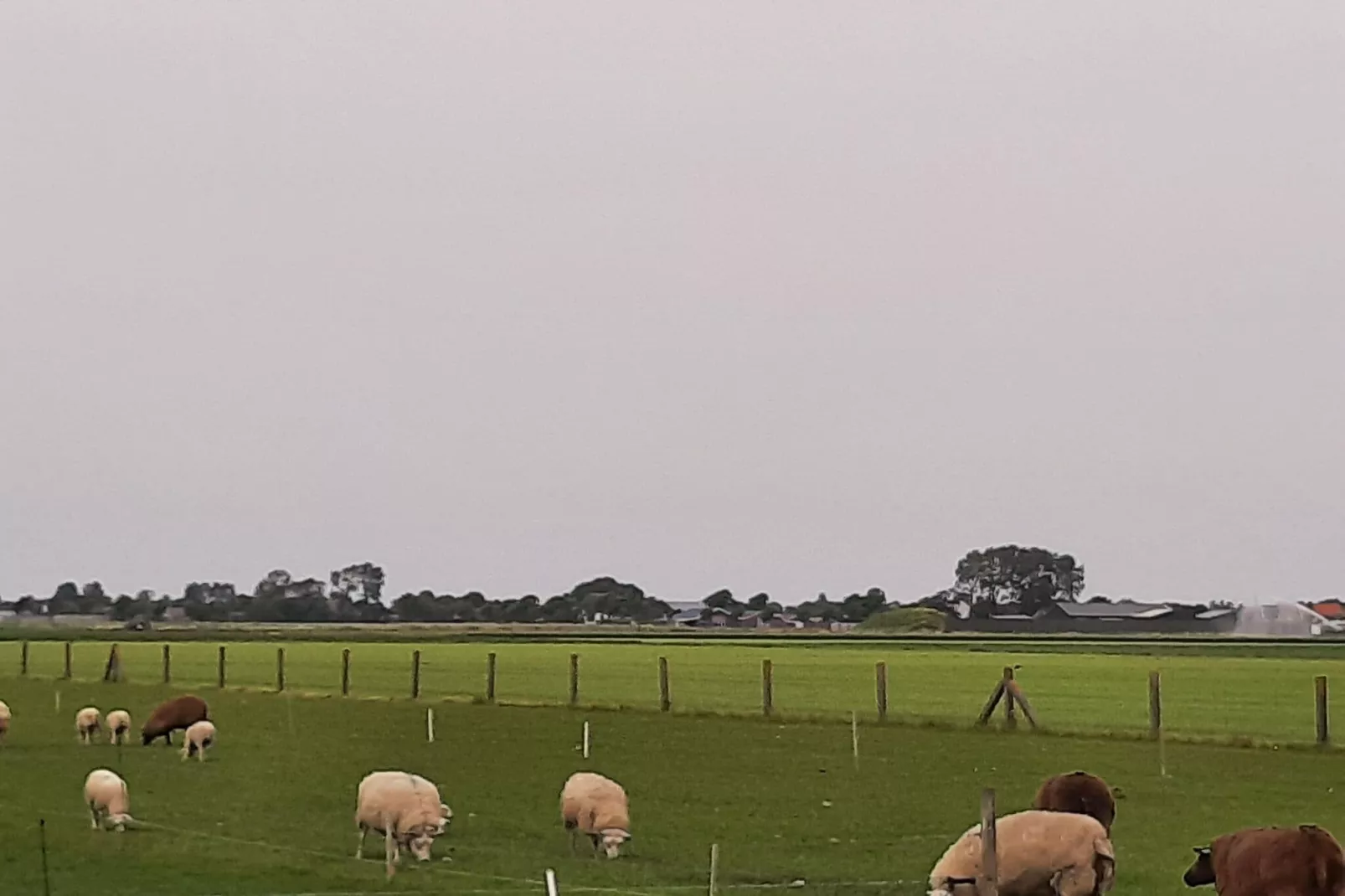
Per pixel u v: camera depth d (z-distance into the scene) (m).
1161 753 42.44
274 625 188.12
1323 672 84.44
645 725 53.00
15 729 53.56
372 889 25.77
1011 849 21.50
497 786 38.38
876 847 29.91
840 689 73.31
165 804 35.66
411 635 144.25
